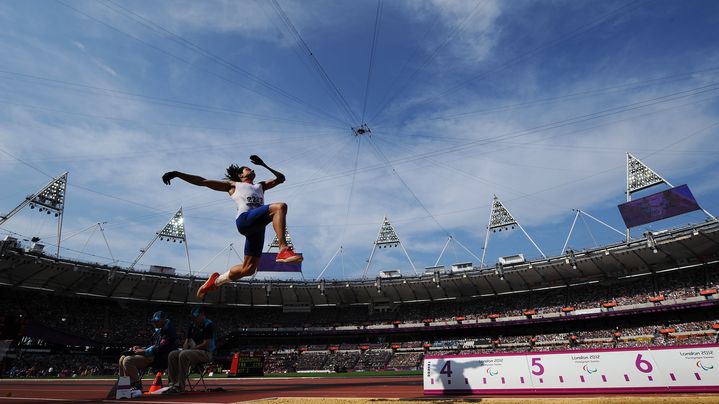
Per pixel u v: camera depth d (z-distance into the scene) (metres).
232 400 8.38
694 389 7.60
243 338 69.62
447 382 9.34
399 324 67.12
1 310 52.72
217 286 6.37
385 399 5.93
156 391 11.24
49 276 55.25
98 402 8.88
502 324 60.94
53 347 54.81
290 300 72.56
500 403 5.22
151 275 62.16
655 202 53.09
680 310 50.97
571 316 56.19
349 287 70.56
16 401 9.29
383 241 74.75
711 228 47.03
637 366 8.12
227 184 6.11
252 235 5.78
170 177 5.79
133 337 61.81
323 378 29.28
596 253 55.47
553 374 8.59
